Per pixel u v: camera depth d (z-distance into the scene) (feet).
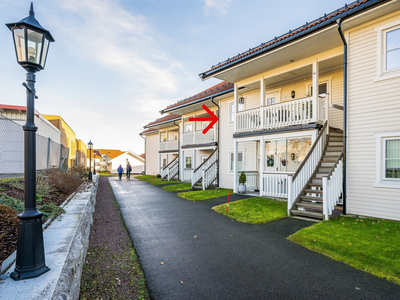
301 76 36.99
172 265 14.40
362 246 16.40
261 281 12.48
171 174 74.49
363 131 24.02
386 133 22.48
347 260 14.71
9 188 20.52
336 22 23.81
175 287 11.88
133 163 172.35
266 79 38.17
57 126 71.67
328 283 12.21
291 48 29.01
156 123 82.64
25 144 8.47
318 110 30.25
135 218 26.12
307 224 22.29
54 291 7.18
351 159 24.68
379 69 23.15
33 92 8.75
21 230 8.00
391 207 21.97
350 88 25.07
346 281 12.38
